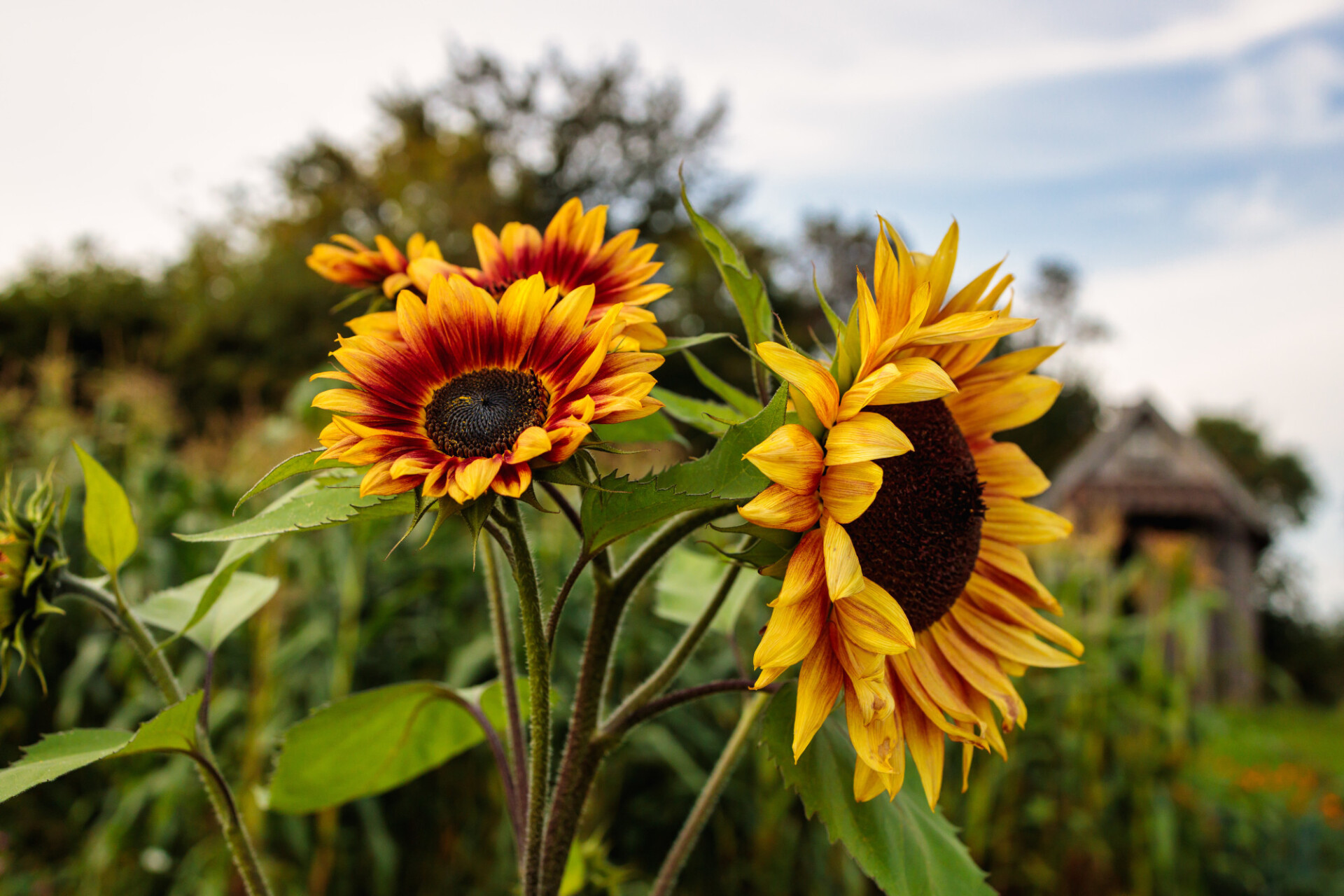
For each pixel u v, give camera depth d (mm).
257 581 415
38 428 1741
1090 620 1420
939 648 348
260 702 991
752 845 1185
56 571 354
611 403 261
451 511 259
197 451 1722
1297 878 1308
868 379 284
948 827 354
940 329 298
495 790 1075
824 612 285
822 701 286
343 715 388
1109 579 1518
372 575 1183
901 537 330
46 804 1242
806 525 275
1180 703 1329
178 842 1106
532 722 303
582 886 435
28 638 349
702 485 271
